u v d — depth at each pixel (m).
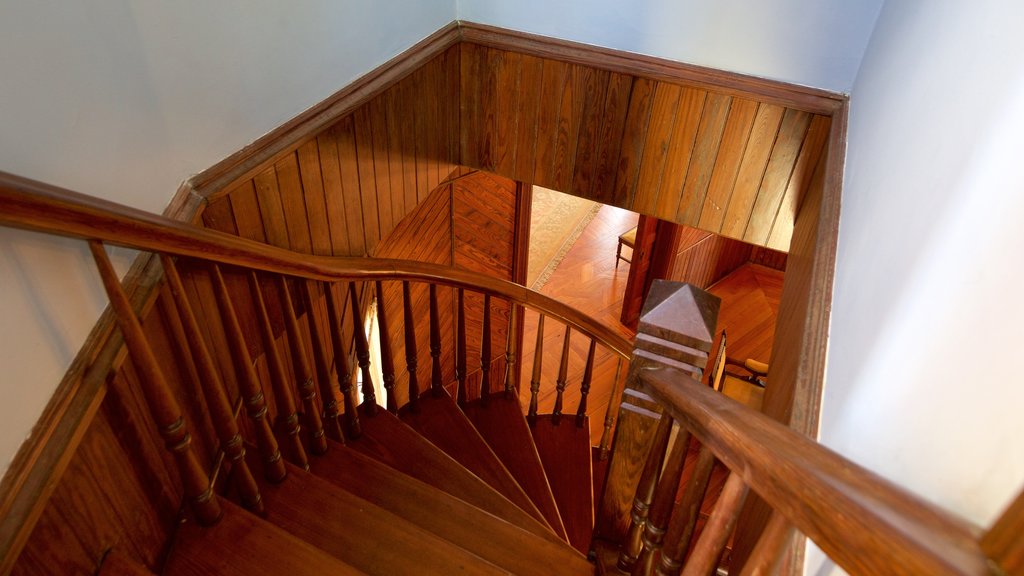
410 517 1.96
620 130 2.80
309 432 2.05
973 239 0.66
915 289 0.82
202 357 1.46
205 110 1.68
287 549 1.49
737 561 1.52
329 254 2.42
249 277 1.67
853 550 0.46
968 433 0.53
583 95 2.79
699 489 1.11
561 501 3.04
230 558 1.47
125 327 1.23
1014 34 0.72
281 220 2.08
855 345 1.04
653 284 1.49
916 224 0.91
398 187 2.80
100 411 1.30
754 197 2.69
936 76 1.06
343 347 2.23
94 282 1.30
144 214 1.24
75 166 1.29
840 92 2.35
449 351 4.86
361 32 2.28
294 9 1.93
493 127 3.07
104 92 1.35
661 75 2.57
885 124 1.39
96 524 1.29
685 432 1.18
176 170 1.62
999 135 0.67
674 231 5.94
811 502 0.55
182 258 1.61
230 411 1.55
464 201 4.28
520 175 3.16
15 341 1.11
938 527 0.42
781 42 2.36
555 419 3.36
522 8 2.71
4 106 1.12
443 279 2.57
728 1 2.37
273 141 1.94
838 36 2.27
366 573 1.60
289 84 1.99
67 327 1.23
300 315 2.52
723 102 2.54
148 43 1.45
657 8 2.48
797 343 1.55
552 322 6.49
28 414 1.14
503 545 1.89
